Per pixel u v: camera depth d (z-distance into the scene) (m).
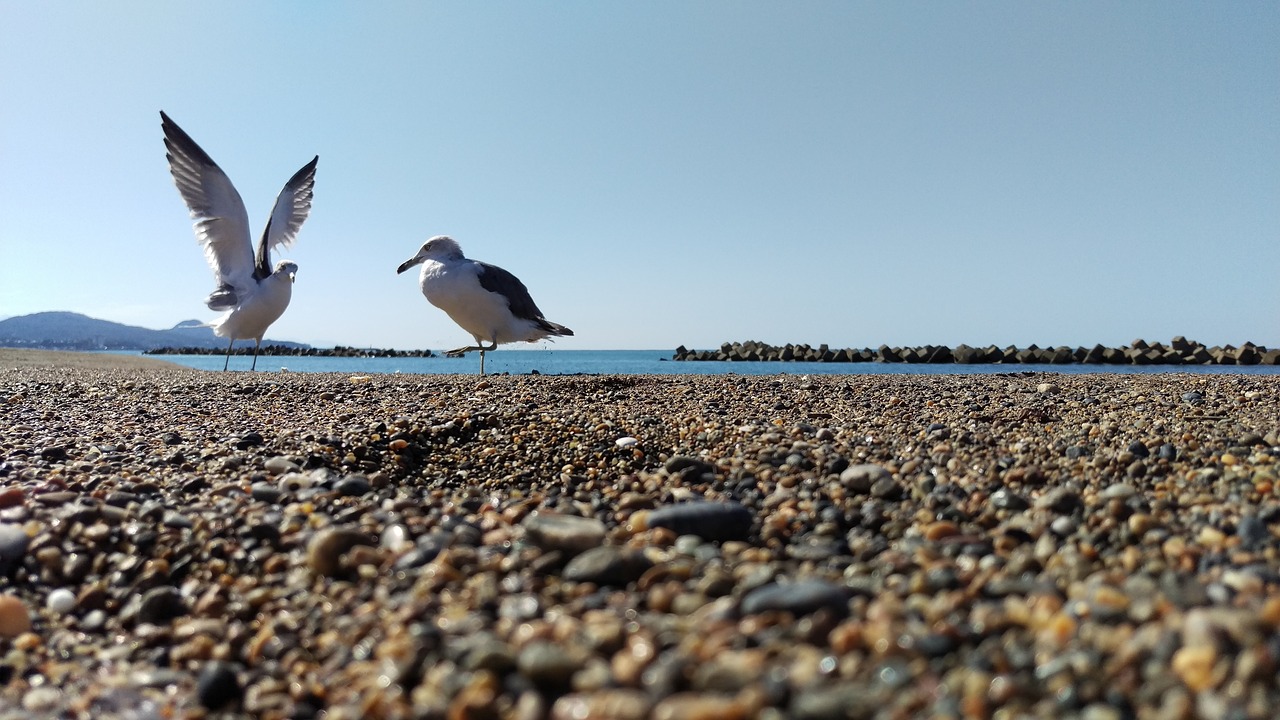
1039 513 0.64
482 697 0.34
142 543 0.59
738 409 1.28
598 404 1.32
